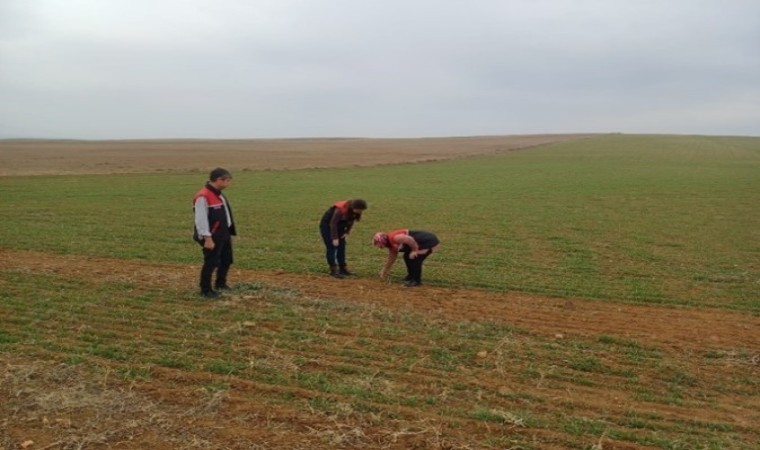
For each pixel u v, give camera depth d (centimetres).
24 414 535
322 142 12488
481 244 1547
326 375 643
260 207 2288
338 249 1138
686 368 703
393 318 852
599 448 505
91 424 519
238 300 920
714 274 1224
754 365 720
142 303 894
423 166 4822
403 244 1049
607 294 1051
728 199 2666
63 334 748
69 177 3594
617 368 695
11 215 1961
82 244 1427
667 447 514
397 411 559
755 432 552
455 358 707
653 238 1667
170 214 2039
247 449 486
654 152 6662
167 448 486
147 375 623
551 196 2752
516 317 891
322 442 500
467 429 531
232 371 641
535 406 588
